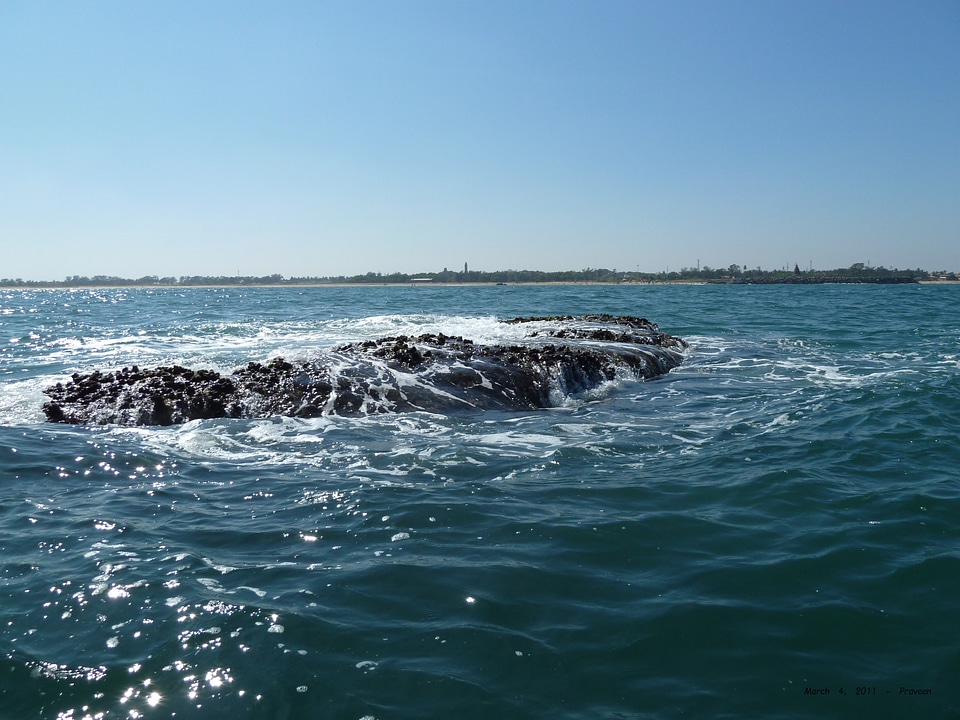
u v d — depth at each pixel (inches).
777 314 1357.0
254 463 338.6
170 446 366.9
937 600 206.7
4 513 272.4
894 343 850.1
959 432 397.7
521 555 234.7
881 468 331.9
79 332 1043.3
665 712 159.5
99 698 163.8
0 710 159.6
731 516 271.0
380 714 158.1
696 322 1165.1
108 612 198.4
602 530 255.3
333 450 360.8
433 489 299.6
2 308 1859.0
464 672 171.6
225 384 454.0
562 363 529.0
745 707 161.5
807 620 195.9
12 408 432.5
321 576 219.3
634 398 508.7
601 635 187.6
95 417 421.7
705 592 210.7
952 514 272.2
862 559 232.7
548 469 329.1
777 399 496.7
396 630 189.0
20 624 191.8
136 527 259.4
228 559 232.1
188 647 181.2
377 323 1075.3
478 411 454.0
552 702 162.1
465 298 2261.3
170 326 1124.5
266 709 160.1
